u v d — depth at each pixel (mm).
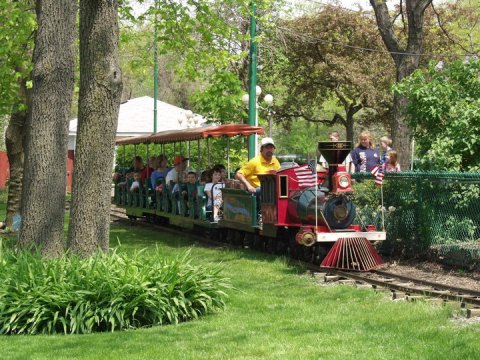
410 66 25609
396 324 8961
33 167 11305
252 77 20594
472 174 12828
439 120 15391
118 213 28453
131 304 9352
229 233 17906
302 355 7695
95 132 11211
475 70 15539
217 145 26312
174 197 20750
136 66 22172
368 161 16469
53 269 9844
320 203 13578
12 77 18469
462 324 9016
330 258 13234
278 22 31500
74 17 11477
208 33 19766
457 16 36531
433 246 13664
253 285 12070
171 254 15648
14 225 20766
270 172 14898
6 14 16781
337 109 45219
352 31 35844
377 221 15195
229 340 8461
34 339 8797
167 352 7984
